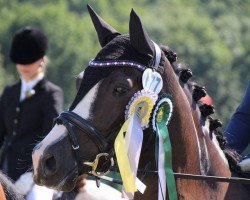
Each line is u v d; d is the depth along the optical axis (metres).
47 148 8.73
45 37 14.56
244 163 9.78
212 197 9.56
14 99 14.10
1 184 8.16
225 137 10.07
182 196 9.38
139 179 9.26
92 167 8.88
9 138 14.06
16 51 14.34
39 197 11.80
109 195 11.77
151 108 9.04
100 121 8.83
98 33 9.48
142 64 9.03
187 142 9.38
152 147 9.24
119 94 8.88
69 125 8.80
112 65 8.91
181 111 9.34
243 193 9.66
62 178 8.73
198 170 9.52
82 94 8.88
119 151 8.83
